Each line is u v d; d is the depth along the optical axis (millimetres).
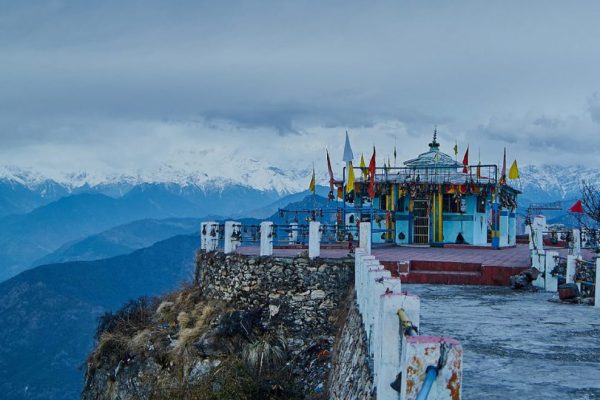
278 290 22188
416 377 5465
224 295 23656
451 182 32031
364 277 13086
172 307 25766
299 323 21625
